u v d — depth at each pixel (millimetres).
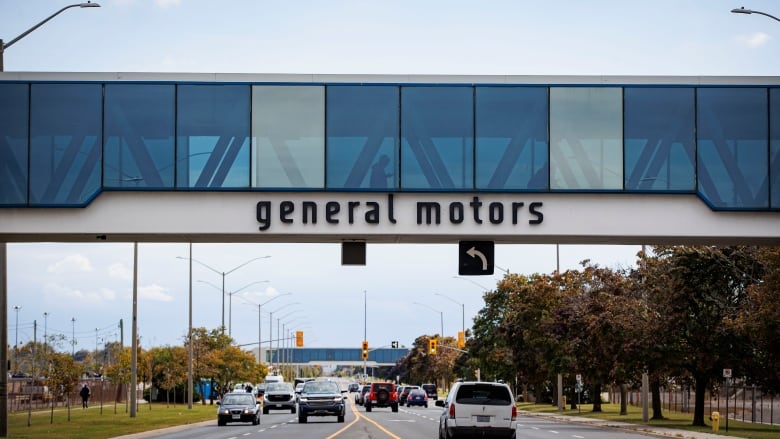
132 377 58625
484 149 32031
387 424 52188
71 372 54750
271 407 75188
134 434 44250
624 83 32344
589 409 80688
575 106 32250
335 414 54938
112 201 31734
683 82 32375
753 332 42938
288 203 31719
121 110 31984
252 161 31844
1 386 36156
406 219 31781
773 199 32094
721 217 32031
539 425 54969
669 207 32062
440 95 32250
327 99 32125
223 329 97438
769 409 65812
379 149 31969
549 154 32094
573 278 78062
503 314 93875
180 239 33031
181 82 32062
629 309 55500
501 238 32500
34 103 31906
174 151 31828
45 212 31641
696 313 51500
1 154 31734
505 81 32344
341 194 31875
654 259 54750
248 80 32188
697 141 32219
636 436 42781
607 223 31953
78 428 47844
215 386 103875
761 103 32375
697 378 53469
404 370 196125
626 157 32094
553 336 68125
